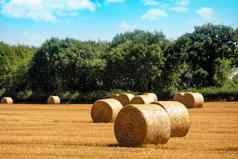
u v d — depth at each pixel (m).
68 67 99.12
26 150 22.88
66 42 102.12
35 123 38.81
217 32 99.25
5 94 104.75
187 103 59.72
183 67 96.94
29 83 103.50
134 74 93.38
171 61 95.25
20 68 105.81
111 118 40.44
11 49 114.94
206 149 23.09
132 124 25.22
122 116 25.61
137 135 25.02
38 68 102.12
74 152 22.19
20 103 92.94
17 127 34.97
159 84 94.12
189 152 22.06
